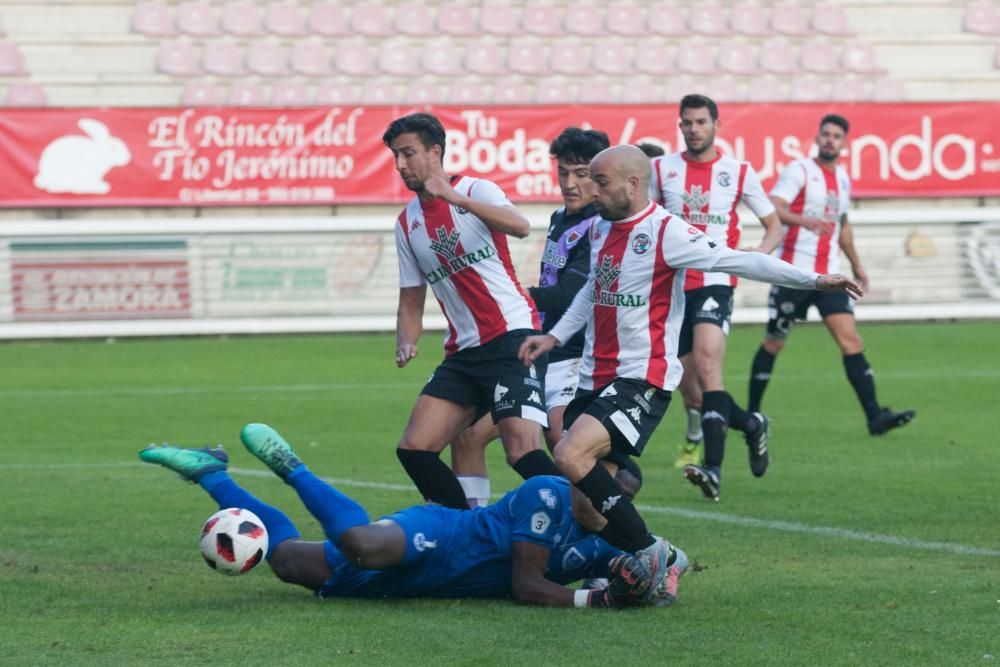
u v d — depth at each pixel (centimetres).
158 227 6694
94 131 6775
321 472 3228
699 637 1689
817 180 4009
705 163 3253
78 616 1825
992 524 2530
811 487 2992
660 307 1994
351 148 6969
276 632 1722
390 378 5278
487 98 7944
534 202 7000
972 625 1747
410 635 1702
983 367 5453
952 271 7231
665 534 2448
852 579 2050
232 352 6216
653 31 8369
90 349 6359
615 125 7019
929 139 7256
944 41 8444
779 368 5522
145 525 2562
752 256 1933
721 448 2845
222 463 1986
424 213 2203
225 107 6869
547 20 8312
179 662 1582
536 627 1744
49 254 6638
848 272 7162
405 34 8150
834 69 8338
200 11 8038
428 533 1888
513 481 3131
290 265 6856
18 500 2850
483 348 2202
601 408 1947
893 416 3738
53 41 7744
